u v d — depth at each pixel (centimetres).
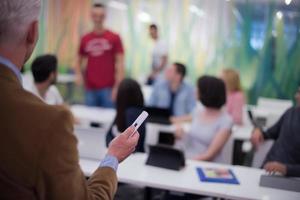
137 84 251
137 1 667
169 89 393
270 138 268
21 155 74
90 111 400
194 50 652
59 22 688
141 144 254
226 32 634
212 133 263
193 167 224
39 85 279
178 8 651
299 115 240
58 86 661
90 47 448
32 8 81
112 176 99
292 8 599
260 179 201
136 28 673
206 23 641
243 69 632
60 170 75
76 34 685
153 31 584
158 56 570
